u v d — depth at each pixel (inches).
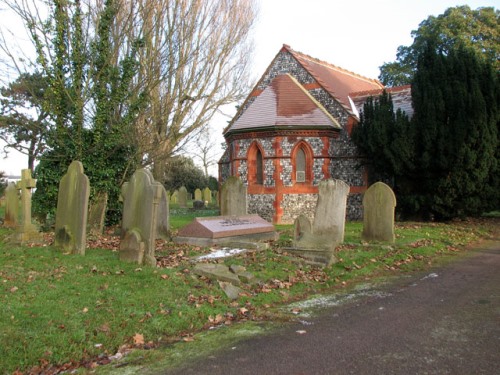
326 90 840.3
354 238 490.6
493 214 830.5
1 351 181.9
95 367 180.7
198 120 882.8
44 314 219.1
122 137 561.6
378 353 188.2
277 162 770.2
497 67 1176.2
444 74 671.1
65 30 516.7
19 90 1147.3
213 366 179.5
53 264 318.3
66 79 523.8
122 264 321.4
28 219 426.9
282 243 464.8
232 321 239.3
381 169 746.2
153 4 652.1
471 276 339.9
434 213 702.5
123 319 222.4
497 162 657.0
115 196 587.8
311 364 178.7
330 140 793.6
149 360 187.0
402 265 384.5
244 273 309.1
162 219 492.7
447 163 643.5
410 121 691.4
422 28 1366.9
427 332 213.5
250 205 792.3
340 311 253.6
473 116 629.9
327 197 446.3
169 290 268.1
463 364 175.2
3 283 265.1
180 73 783.7
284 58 906.7
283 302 277.1
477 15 1279.5
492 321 229.0
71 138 523.8
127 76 541.0
